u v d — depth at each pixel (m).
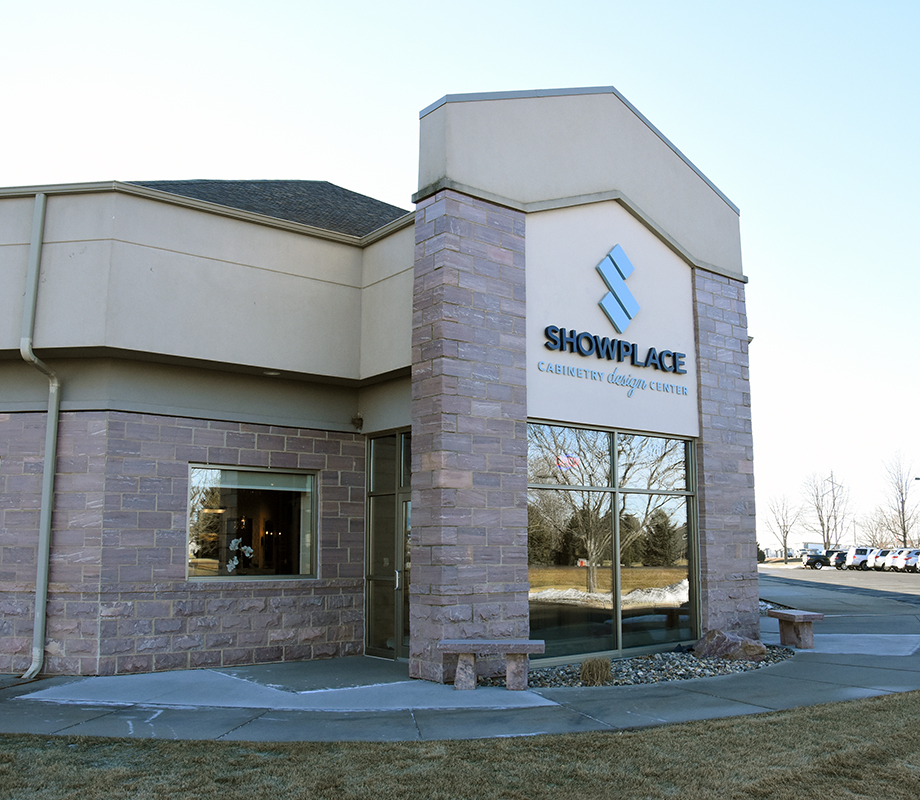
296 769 6.14
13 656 10.00
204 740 6.96
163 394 10.72
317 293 11.68
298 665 10.82
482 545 10.02
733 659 11.52
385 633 11.56
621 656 11.59
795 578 39.59
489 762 6.37
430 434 10.02
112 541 10.09
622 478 12.12
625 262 12.42
